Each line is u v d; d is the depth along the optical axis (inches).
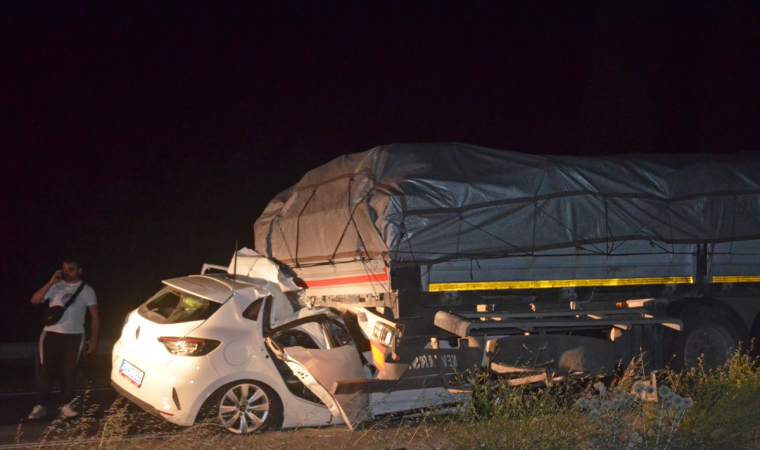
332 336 286.0
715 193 321.4
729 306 323.3
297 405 271.4
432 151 294.7
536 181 292.8
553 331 296.5
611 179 305.9
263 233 388.8
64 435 258.4
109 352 554.9
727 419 208.1
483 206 281.6
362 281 299.7
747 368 259.4
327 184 327.9
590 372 289.1
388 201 270.5
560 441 194.2
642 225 307.6
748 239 325.4
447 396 282.5
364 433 236.2
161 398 258.2
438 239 275.1
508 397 221.9
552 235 291.7
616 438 191.3
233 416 261.7
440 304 277.9
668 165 320.8
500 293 287.3
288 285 311.0
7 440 268.2
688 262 321.4
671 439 193.6
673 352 305.7
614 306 308.0
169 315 276.4
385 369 273.9
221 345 263.6
